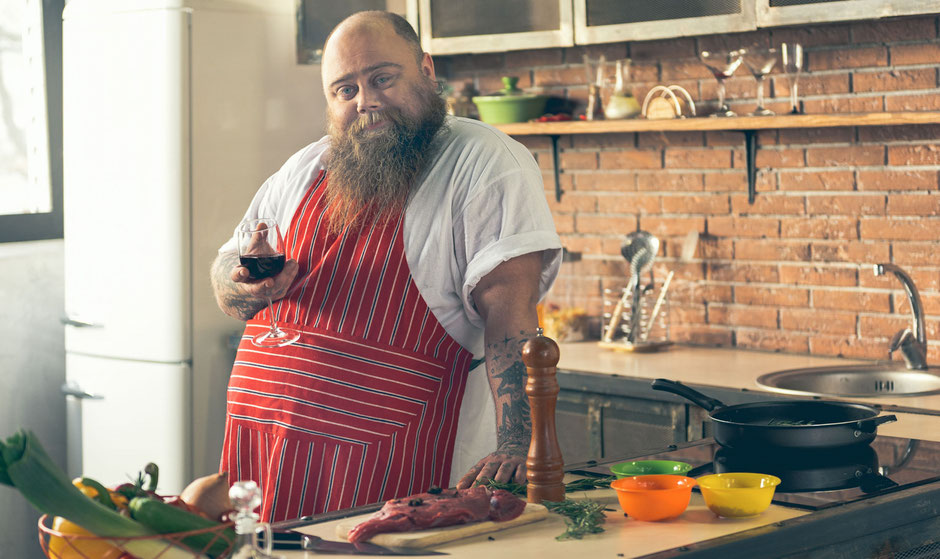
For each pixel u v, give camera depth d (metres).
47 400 3.96
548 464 1.50
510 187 1.90
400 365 1.91
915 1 2.64
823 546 1.40
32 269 3.90
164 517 1.14
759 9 2.88
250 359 1.99
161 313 3.43
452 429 1.95
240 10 3.49
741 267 3.31
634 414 2.86
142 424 3.50
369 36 1.95
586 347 3.43
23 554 3.88
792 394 2.58
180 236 3.39
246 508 1.06
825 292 3.15
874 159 3.03
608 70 3.43
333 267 1.97
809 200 3.16
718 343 3.37
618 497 1.47
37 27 3.98
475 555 1.28
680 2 3.03
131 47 3.44
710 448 1.85
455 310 1.95
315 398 1.90
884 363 2.97
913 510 1.52
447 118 2.03
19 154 3.96
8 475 1.09
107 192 3.53
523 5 3.35
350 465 1.88
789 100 3.16
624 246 3.43
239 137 3.50
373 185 1.94
